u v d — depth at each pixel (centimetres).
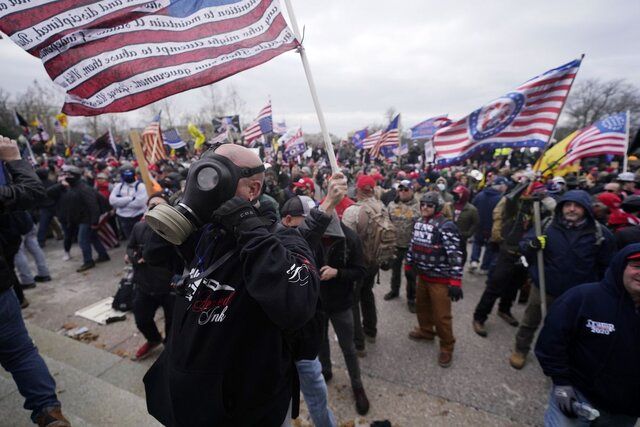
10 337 196
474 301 471
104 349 364
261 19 172
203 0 161
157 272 311
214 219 105
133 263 320
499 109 349
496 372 320
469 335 384
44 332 383
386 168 1431
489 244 572
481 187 880
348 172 1222
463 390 297
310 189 552
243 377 114
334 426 221
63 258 667
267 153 1118
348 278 268
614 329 171
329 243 270
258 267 103
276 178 583
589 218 281
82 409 250
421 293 363
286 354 131
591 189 674
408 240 457
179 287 121
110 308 450
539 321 313
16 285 416
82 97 140
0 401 245
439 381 308
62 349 351
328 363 305
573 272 282
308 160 2023
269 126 1021
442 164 384
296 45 173
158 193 309
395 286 484
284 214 254
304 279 110
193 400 110
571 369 186
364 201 367
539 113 335
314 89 172
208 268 114
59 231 814
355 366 274
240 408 115
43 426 196
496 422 262
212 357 109
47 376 204
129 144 2078
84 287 527
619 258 170
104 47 141
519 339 325
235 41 165
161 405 128
